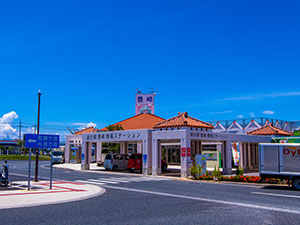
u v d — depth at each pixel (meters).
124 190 15.17
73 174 25.95
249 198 12.39
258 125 37.22
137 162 28.25
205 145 43.28
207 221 8.19
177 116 27.23
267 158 16.86
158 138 25.44
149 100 59.62
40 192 13.66
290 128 40.91
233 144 37.38
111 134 29.59
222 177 20.52
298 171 15.88
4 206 10.09
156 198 12.39
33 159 64.06
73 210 9.68
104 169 33.75
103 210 9.71
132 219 8.38
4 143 97.12
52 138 15.16
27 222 7.94
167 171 30.59
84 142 32.44
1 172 16.16
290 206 10.48
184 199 12.10
